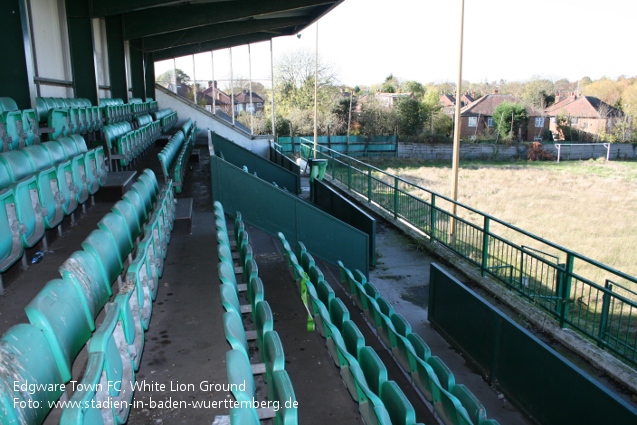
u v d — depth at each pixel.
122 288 2.73
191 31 22.05
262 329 3.01
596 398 4.14
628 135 48.25
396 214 12.67
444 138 45.28
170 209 6.16
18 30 7.95
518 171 35.19
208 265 5.13
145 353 3.34
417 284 9.03
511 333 5.18
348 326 4.29
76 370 2.86
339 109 48.06
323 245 8.20
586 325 6.46
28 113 6.61
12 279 3.81
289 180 15.03
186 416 2.67
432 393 4.18
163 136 14.68
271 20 22.56
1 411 1.66
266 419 2.71
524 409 5.03
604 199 25.02
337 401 3.83
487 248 8.77
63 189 4.77
